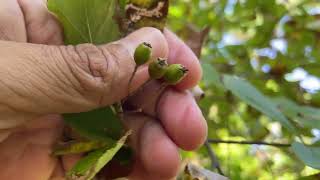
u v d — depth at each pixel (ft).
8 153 0.52
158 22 0.47
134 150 0.50
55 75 0.43
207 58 1.04
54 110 0.45
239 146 1.10
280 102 0.72
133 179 0.52
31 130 0.51
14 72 0.43
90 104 0.44
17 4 0.51
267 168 0.90
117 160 0.46
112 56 0.44
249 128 0.93
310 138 0.70
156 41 0.46
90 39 0.47
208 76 0.70
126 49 0.45
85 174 0.39
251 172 1.07
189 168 0.55
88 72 0.44
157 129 0.51
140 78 0.45
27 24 0.51
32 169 0.53
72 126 0.45
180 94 0.52
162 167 0.50
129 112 0.51
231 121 0.96
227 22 1.22
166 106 0.51
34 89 0.44
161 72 0.43
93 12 0.46
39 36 0.51
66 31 0.47
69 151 0.47
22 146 0.52
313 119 0.70
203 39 0.74
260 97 0.68
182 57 0.53
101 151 0.41
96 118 0.44
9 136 0.51
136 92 0.51
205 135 0.52
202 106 0.89
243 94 0.68
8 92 0.43
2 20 0.50
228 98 0.92
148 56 0.43
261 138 0.92
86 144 0.45
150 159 0.50
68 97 0.44
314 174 0.66
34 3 0.51
